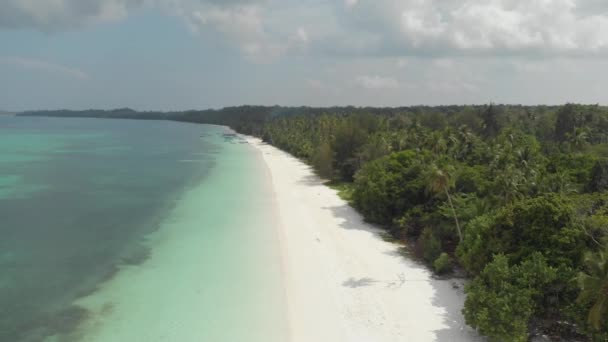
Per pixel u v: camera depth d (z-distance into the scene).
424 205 43.31
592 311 19.58
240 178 78.81
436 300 29.11
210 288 31.17
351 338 24.78
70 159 106.69
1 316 26.91
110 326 25.94
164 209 54.28
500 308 22.56
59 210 53.56
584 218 27.56
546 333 23.91
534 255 25.00
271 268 34.72
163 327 25.88
